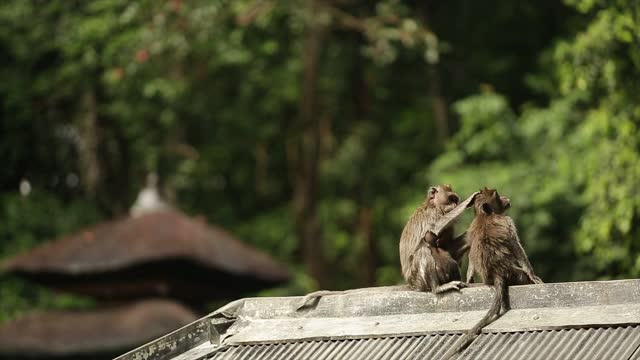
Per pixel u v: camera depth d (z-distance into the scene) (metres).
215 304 29.50
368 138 40.56
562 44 24.69
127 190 38.12
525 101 38.94
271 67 38.78
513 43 39.41
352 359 11.97
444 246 13.73
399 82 40.53
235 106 39.44
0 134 37.12
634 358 10.57
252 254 26.33
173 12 33.94
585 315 11.39
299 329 12.74
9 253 34.28
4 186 37.31
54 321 25.05
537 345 11.26
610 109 23.80
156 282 25.44
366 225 40.16
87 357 24.75
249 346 12.82
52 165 38.00
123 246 25.23
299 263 40.03
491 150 32.34
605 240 22.77
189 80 36.62
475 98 32.78
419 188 38.94
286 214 40.50
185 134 39.00
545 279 28.31
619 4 23.50
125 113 36.59
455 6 39.38
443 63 39.44
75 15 35.75
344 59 40.06
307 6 35.47
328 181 41.19
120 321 24.69
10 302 32.00
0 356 24.59
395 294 12.59
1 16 35.66
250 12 34.31
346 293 12.87
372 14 39.41
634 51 23.22
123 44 34.56
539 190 29.56
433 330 11.98
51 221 35.56
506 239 12.66
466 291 12.30
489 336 11.59
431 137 40.00
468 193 30.58
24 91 36.47
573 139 30.00
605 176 23.06
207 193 41.19
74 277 25.67
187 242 25.25
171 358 13.12
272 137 41.59
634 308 11.30
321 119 40.97
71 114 38.00
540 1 38.66
